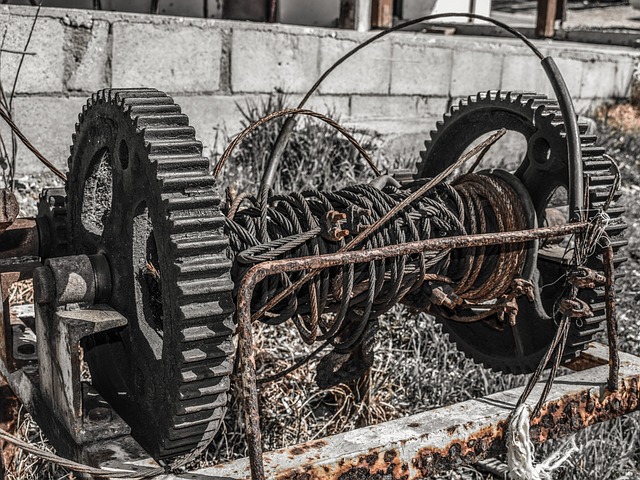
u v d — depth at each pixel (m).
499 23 2.90
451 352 4.37
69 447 2.35
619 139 8.07
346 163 5.41
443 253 2.64
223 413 2.16
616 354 2.75
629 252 5.70
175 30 5.27
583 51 8.28
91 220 2.62
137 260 2.26
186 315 1.99
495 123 3.16
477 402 2.63
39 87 4.76
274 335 4.17
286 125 3.28
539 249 3.16
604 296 2.85
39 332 2.43
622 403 2.82
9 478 3.01
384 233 2.57
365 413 3.75
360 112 6.45
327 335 2.54
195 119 5.50
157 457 2.25
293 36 5.87
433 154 3.42
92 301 2.38
